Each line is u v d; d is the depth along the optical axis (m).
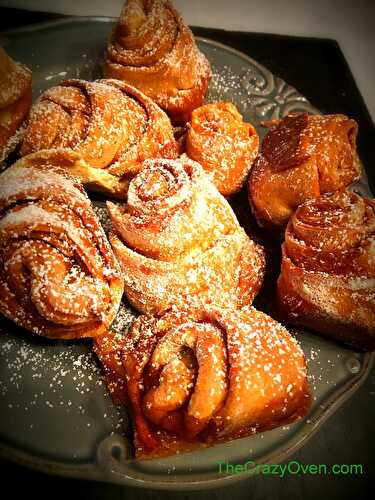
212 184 0.24
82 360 0.21
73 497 0.19
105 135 0.23
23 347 0.21
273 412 0.19
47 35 0.31
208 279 0.22
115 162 0.24
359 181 0.28
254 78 0.32
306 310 0.22
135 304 0.23
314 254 0.21
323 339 0.23
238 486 0.20
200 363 0.18
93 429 0.19
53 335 0.20
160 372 0.19
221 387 0.18
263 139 0.28
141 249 0.22
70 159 0.23
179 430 0.19
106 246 0.21
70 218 0.21
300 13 0.39
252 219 0.26
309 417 0.21
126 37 0.27
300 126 0.24
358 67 0.37
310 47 0.36
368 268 0.21
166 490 0.18
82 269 0.20
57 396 0.20
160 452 0.19
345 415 0.22
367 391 0.23
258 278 0.23
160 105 0.28
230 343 0.19
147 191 0.21
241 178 0.26
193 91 0.28
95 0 0.35
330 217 0.21
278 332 0.20
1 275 0.20
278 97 0.32
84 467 0.18
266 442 0.20
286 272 0.22
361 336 0.22
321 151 0.23
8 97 0.22
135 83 0.27
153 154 0.25
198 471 0.19
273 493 0.20
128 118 0.24
